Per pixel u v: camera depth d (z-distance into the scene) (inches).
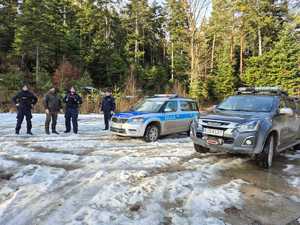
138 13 1898.4
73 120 410.3
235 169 234.5
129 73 1413.6
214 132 242.5
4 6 1398.9
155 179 197.5
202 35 1084.5
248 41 1710.1
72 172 211.8
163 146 322.7
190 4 1027.9
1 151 275.7
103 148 303.7
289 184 200.4
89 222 136.4
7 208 151.7
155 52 2054.6
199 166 236.4
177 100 398.0
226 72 1382.9
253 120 236.4
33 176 201.2
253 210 156.1
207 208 156.5
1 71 1226.6
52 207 153.0
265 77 1381.6
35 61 1381.6
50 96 393.7
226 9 1572.3
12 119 542.9
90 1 1647.4
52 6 1368.1
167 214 147.8
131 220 139.6
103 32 1720.0
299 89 1305.4
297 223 142.6
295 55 1318.9
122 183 188.7
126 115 358.0
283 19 1455.5
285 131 271.7
